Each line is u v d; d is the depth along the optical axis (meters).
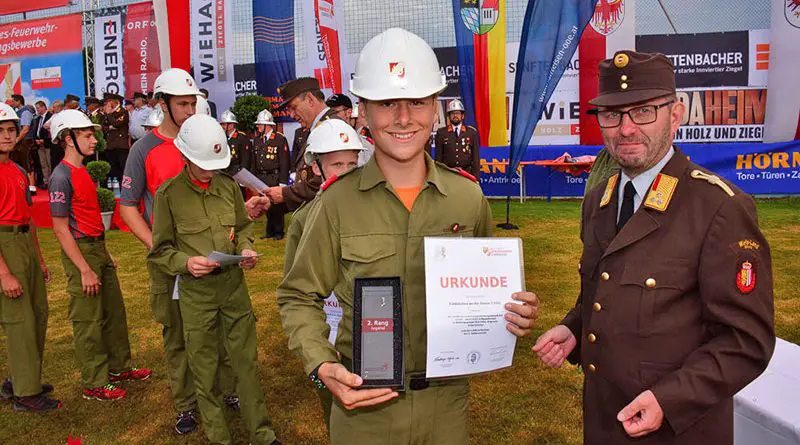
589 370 1.56
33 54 13.97
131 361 4.21
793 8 9.51
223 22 12.11
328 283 1.60
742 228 1.34
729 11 9.96
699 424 1.44
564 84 10.75
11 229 3.41
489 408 3.34
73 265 3.54
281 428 3.27
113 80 13.46
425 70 1.47
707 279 1.34
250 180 3.24
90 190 3.57
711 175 1.43
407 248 1.55
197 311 2.87
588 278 1.61
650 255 1.42
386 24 11.30
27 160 12.03
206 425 2.92
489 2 8.77
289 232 1.89
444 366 1.45
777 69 9.76
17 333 3.47
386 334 1.42
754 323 1.31
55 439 3.22
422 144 1.52
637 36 10.27
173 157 3.18
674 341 1.39
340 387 1.39
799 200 9.62
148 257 2.90
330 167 2.91
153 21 12.85
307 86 3.72
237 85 12.39
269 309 5.29
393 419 1.57
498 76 10.70
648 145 1.46
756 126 10.16
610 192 1.61
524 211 9.74
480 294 1.47
